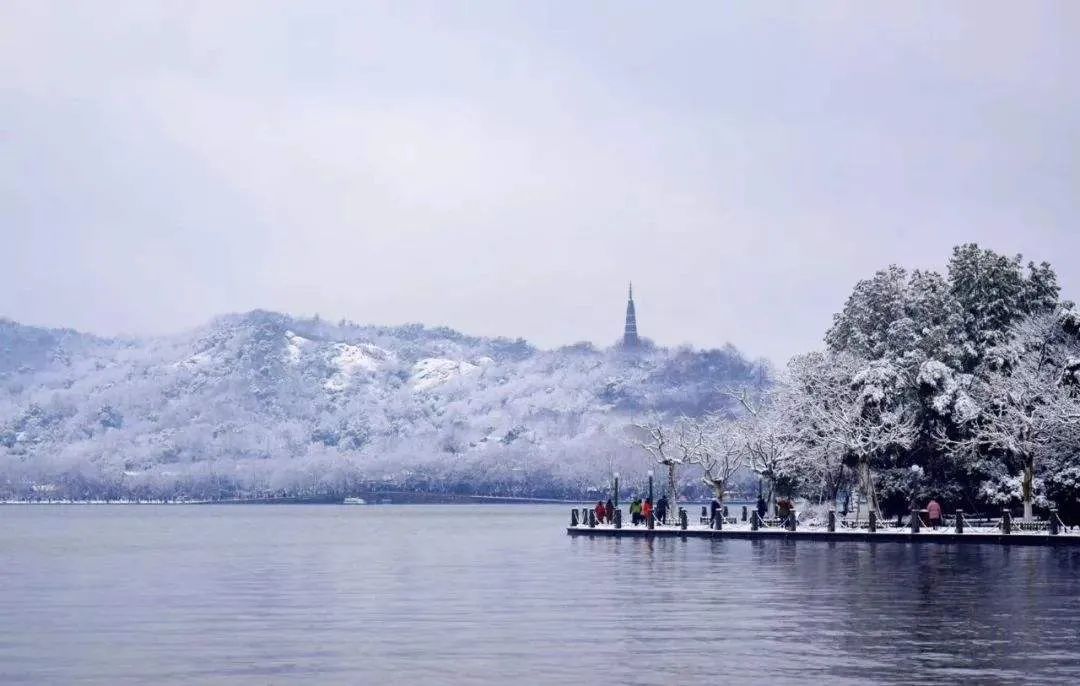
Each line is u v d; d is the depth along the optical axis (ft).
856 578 184.96
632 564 223.51
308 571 226.99
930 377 321.93
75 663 111.55
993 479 319.27
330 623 139.44
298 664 110.01
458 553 286.87
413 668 107.55
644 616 142.31
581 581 188.85
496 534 431.02
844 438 331.98
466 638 125.49
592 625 134.72
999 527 301.22
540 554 269.23
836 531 298.97
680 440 410.11
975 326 344.28
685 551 260.83
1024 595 158.71
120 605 161.99
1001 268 345.51
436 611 150.51
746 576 192.03
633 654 113.91
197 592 181.37
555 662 109.91
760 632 127.24
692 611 146.41
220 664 110.42
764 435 367.25
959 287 349.00
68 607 159.74
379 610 152.35
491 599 164.35
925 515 319.88
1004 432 301.43
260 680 102.32
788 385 376.07
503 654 114.73
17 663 111.65
